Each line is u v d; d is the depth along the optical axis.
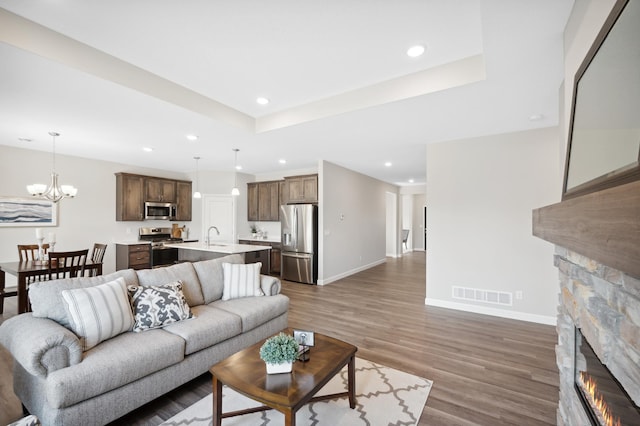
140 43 2.24
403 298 4.77
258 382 1.61
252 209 7.45
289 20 1.95
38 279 3.99
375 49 2.29
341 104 3.11
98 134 3.98
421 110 3.02
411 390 2.21
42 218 5.09
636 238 0.62
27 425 1.36
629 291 0.84
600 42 1.08
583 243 0.93
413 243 11.44
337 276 6.21
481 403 2.06
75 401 1.59
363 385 2.28
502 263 3.86
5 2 1.79
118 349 1.88
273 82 2.86
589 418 1.22
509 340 3.11
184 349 2.12
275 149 4.85
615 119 0.94
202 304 2.88
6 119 3.37
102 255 4.35
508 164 3.82
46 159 5.14
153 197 6.51
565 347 1.57
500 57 2.04
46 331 1.72
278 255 6.68
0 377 2.33
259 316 2.75
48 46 2.07
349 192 6.72
